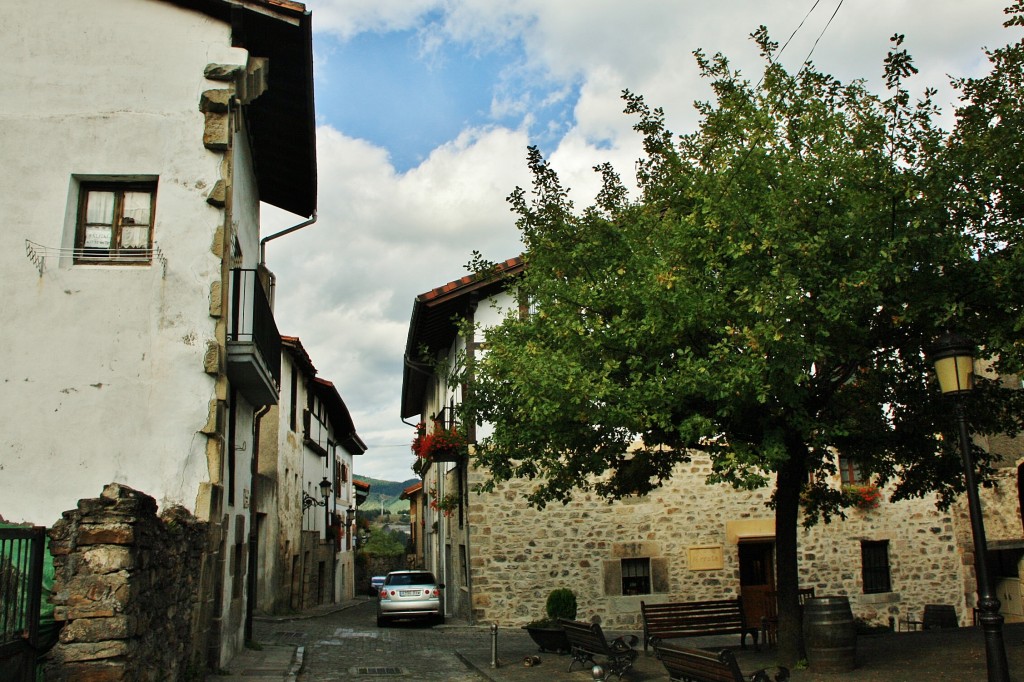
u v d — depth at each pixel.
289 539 23.22
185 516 8.54
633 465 11.88
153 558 6.78
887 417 10.61
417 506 39.28
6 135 9.38
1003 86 8.76
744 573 17.36
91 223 9.45
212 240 9.41
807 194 8.52
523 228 10.71
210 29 9.91
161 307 9.21
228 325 10.05
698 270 9.04
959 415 7.29
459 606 18.94
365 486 46.78
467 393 11.73
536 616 16.42
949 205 8.27
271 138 12.73
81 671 5.84
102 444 8.88
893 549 17.78
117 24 9.80
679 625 12.32
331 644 14.49
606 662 11.38
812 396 9.53
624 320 9.24
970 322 8.62
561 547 16.70
